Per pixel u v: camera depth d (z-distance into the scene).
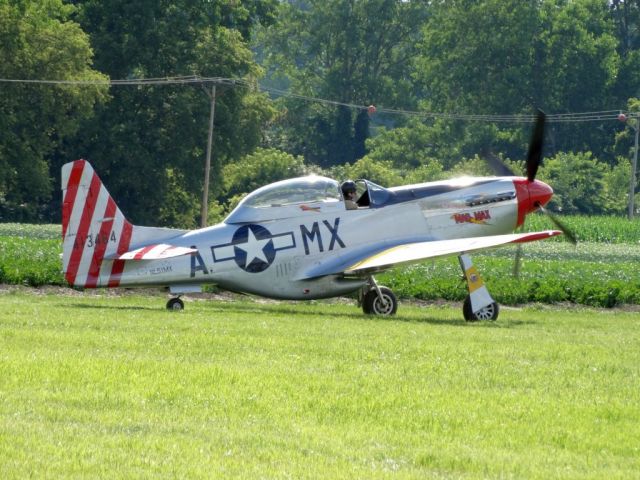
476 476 34.25
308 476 33.25
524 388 48.69
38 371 46.34
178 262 79.38
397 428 39.97
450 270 123.00
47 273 97.12
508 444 38.44
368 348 59.12
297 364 52.25
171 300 80.81
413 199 87.88
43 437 35.97
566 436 39.75
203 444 36.31
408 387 47.34
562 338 69.88
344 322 74.50
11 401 40.69
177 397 43.00
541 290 106.50
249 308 86.50
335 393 45.31
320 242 83.31
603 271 137.62
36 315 69.19
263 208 82.38
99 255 78.50
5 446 34.66
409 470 34.53
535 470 35.16
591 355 60.56
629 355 61.47
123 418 39.25
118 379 45.75
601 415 43.38
